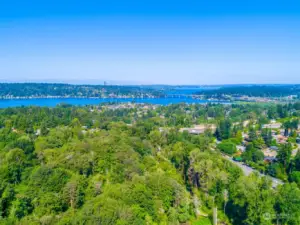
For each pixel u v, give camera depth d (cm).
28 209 5488
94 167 7712
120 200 5416
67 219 4834
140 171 7469
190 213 6700
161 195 6156
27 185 6512
